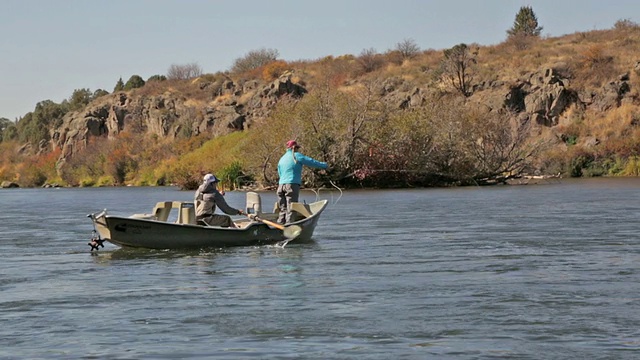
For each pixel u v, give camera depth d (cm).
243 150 5631
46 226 2720
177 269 1580
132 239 1805
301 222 1917
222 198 1956
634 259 1614
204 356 938
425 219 2658
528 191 4256
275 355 938
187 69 11794
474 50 9662
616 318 1080
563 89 7312
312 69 10206
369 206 3362
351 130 5022
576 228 2238
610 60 7725
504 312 1129
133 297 1289
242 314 1144
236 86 10238
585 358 908
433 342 981
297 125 5038
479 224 2431
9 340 1023
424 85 8450
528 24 10344
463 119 5216
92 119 10406
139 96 10662
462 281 1385
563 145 6794
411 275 1461
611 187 4497
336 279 1427
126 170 8600
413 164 5081
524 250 1783
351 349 959
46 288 1391
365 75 9594
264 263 1641
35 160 10681
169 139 9356
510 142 5216
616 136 6688
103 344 997
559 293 1257
